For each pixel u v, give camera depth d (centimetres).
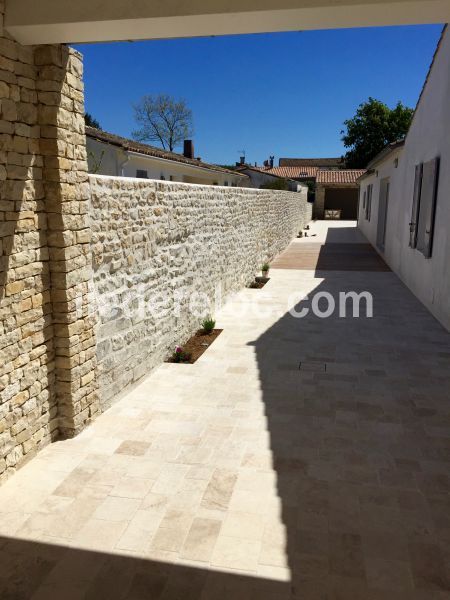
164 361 630
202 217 763
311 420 470
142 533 313
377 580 276
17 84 343
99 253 450
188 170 1650
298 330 781
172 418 472
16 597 265
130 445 420
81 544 304
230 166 4128
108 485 363
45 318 396
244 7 297
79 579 278
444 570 284
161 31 335
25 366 375
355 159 4275
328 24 320
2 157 333
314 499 348
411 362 632
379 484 366
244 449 416
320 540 307
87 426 451
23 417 378
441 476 377
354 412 487
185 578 278
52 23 317
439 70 866
